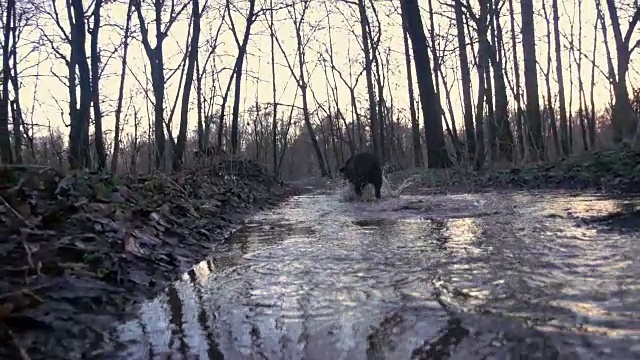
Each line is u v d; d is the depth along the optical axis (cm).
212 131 3369
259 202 1435
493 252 516
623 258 450
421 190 1608
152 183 858
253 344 308
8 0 1426
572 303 340
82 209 544
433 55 2630
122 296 407
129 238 528
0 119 996
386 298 381
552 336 288
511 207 925
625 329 290
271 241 696
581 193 1136
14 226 448
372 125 3184
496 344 284
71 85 1298
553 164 1606
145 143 1898
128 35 1566
